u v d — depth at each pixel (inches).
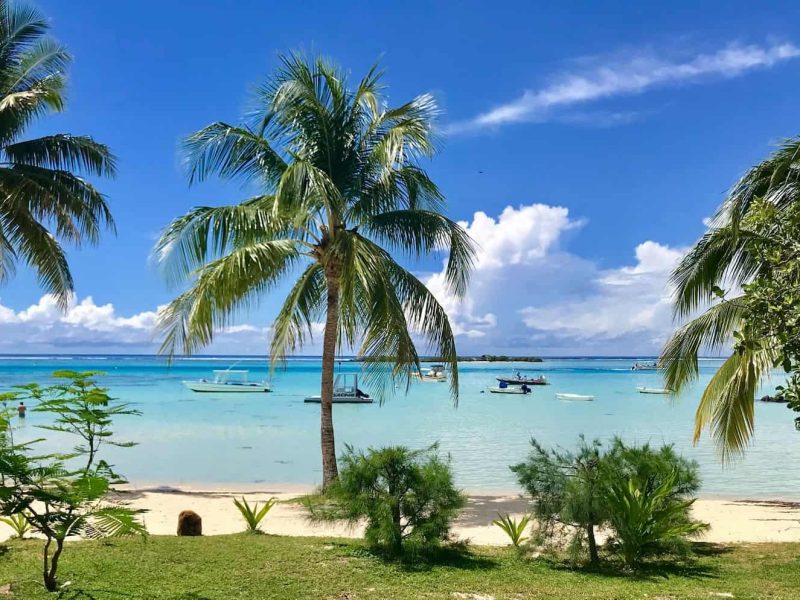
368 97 526.6
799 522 475.2
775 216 194.2
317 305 591.5
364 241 494.9
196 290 486.3
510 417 1435.8
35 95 611.8
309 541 334.3
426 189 537.6
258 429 1145.4
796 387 182.4
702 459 857.5
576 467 317.1
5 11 625.6
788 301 176.6
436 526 297.7
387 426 1224.8
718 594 254.8
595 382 3309.5
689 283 440.5
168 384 2637.8
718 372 453.4
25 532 355.3
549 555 316.8
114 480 224.4
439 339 519.8
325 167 513.0
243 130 504.1
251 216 474.6
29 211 626.8
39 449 847.7
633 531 300.4
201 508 515.8
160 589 238.5
